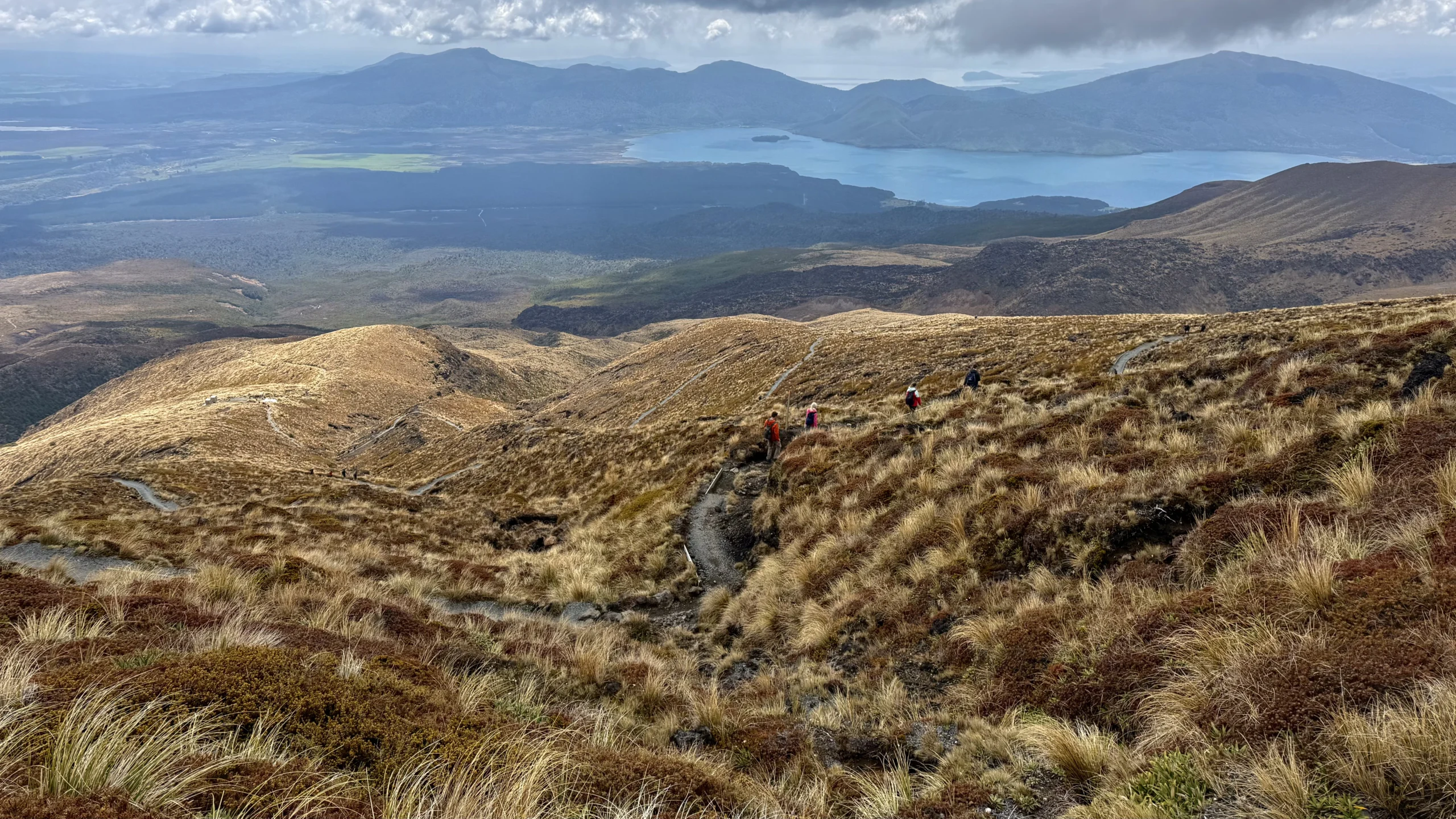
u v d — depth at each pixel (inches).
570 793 182.5
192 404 4387.3
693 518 909.2
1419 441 329.7
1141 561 352.8
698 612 644.1
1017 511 456.4
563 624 561.9
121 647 243.4
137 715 154.1
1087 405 717.3
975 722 279.6
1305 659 197.6
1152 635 260.8
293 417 4544.8
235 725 180.5
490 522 1151.6
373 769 175.9
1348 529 276.8
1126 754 210.2
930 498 580.4
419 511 1322.6
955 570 439.2
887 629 424.2
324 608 410.6
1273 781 162.4
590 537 956.0
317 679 213.5
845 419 1180.5
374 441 4192.9
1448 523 243.3
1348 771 159.8
